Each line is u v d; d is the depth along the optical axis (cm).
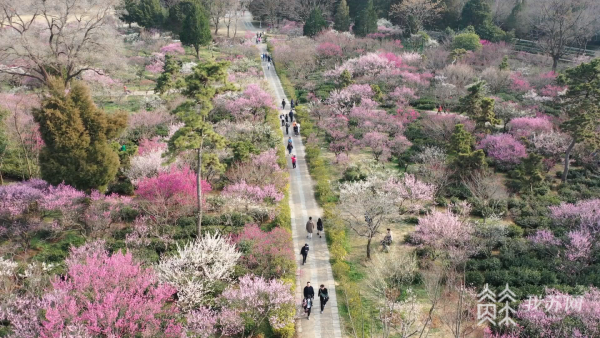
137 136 4384
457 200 3519
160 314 2102
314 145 4569
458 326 1958
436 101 5738
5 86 5597
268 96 5125
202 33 7712
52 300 1998
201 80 2738
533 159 3797
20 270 2495
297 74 6912
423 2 8900
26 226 2842
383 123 4641
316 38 8119
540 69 7006
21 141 3625
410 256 2881
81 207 2942
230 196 3275
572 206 3216
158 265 2494
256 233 2855
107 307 1870
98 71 5512
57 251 2755
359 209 3002
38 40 4859
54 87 3247
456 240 2855
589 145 3947
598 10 8156
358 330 2328
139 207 3164
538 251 2936
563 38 7512
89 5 5000
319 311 2484
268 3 10069
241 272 2627
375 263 2864
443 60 7081
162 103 5328
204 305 2378
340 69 6391
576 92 4638
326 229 3272
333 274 2792
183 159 3647
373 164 4022
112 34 5347
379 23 9919
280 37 9375
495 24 9506
